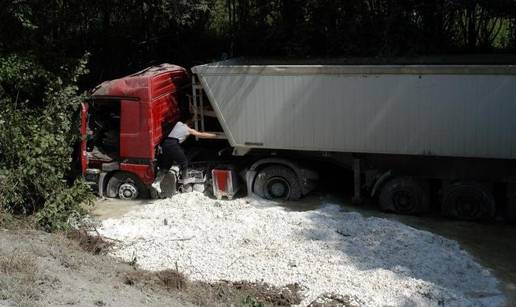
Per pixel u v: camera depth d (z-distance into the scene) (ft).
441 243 34.50
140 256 33.53
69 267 30.30
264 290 29.43
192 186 44.75
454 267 31.48
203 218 38.40
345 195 44.93
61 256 31.63
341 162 42.42
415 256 32.22
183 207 40.86
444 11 49.49
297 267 31.27
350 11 51.62
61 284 26.96
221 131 45.44
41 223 37.37
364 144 40.91
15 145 37.91
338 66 40.40
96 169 44.91
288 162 43.14
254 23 55.11
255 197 44.39
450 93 38.68
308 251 32.89
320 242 33.86
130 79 43.06
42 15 47.91
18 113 39.47
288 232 35.32
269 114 42.29
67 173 44.93
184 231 36.37
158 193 44.32
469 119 38.63
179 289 29.55
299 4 52.60
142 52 57.21
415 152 40.01
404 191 40.91
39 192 38.52
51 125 40.16
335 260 31.71
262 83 41.96
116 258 33.45
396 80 39.45
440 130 39.29
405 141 40.06
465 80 38.24
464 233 38.01
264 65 43.80
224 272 31.24
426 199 40.75
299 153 43.19
